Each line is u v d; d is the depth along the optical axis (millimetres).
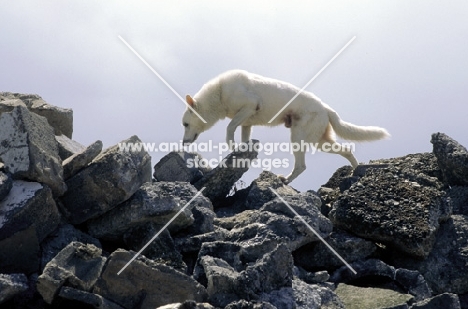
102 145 8977
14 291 7082
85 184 8648
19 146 8219
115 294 7309
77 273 7426
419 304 8078
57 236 8438
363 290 8695
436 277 9547
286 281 7883
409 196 10156
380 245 10273
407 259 9828
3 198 7949
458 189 11312
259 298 7516
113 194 8633
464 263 9562
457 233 9961
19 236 7770
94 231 8836
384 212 9914
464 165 11141
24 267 7777
